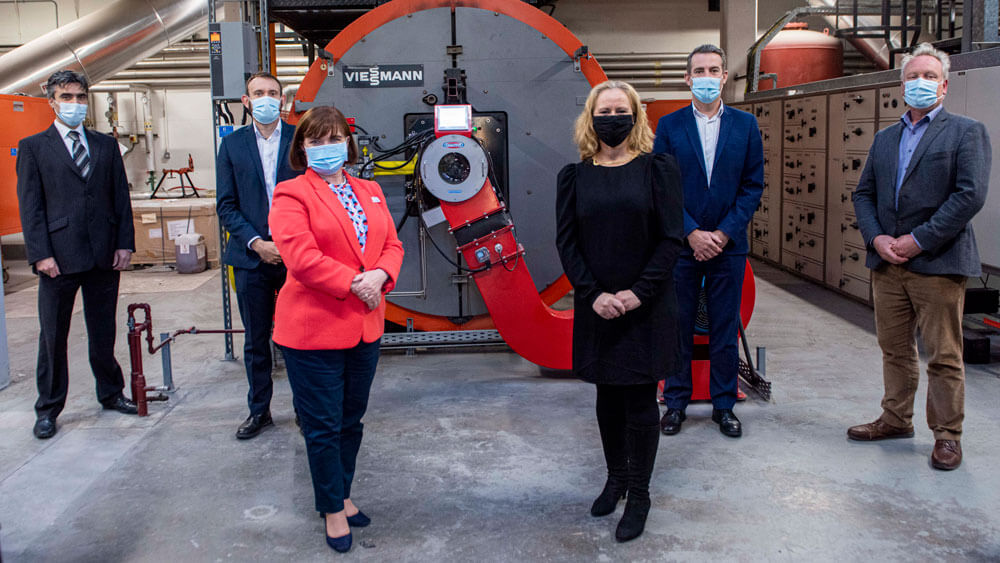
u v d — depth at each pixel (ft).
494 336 15.38
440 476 10.16
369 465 10.55
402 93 14.66
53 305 11.67
